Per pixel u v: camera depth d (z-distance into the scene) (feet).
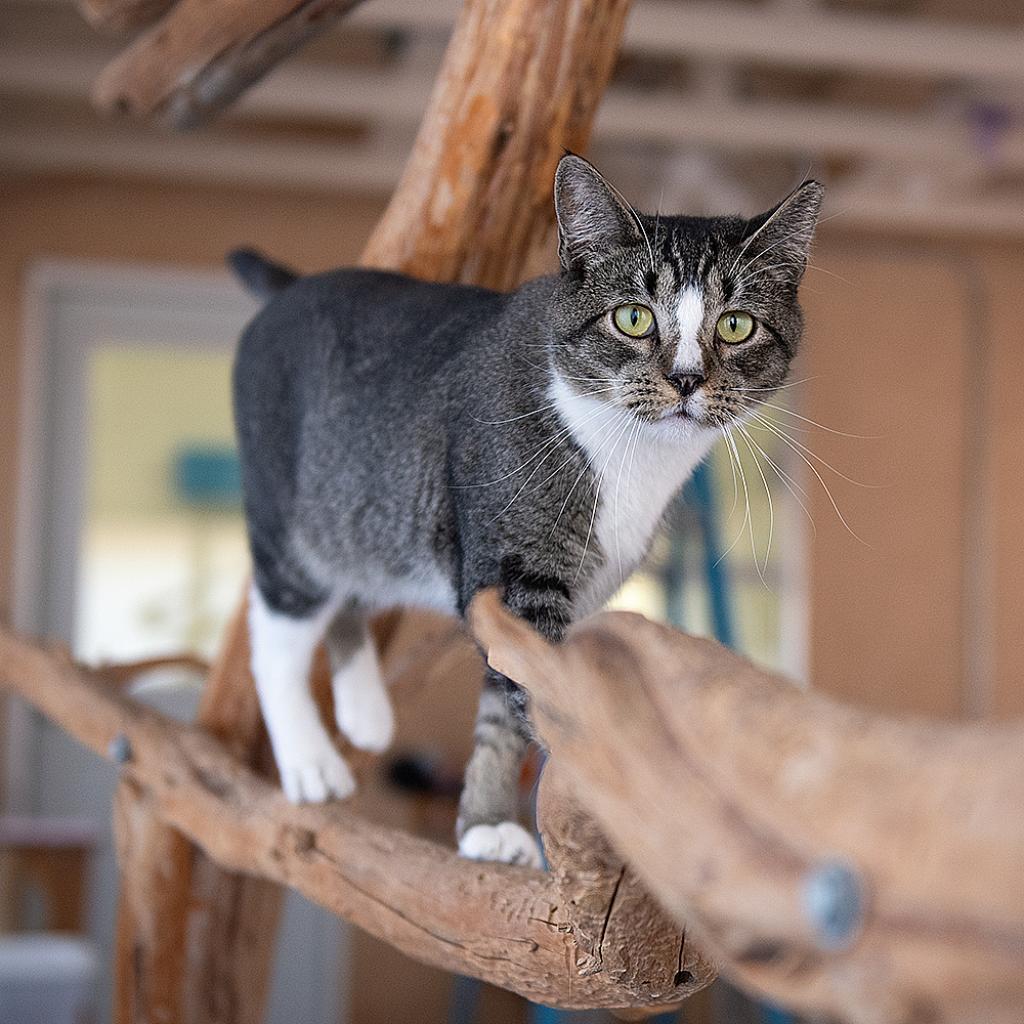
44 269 14.89
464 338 4.89
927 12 12.68
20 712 14.88
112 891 14.98
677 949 3.34
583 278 4.75
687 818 2.12
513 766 4.87
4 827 12.71
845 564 16.34
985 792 1.78
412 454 4.91
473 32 5.69
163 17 7.09
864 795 1.91
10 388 14.80
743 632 16.22
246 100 11.91
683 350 4.74
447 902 4.30
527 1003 14.46
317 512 5.34
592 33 5.64
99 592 15.17
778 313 4.98
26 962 7.03
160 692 14.96
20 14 12.23
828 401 16.39
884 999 1.83
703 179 14.47
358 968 15.44
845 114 12.71
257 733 6.51
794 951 1.96
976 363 16.67
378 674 6.11
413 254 5.85
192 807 5.79
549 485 4.64
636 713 2.29
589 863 3.12
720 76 12.67
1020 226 16.08
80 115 14.15
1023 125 12.92
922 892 1.79
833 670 16.28
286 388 5.45
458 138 5.72
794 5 10.68
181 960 6.68
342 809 5.31
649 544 5.08
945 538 16.57
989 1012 1.76
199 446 15.40
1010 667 16.56
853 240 16.51
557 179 4.63
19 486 14.79
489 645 2.81
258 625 5.82
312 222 15.46
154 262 15.12
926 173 14.56
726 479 16.11
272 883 6.82
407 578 5.20
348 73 11.96
